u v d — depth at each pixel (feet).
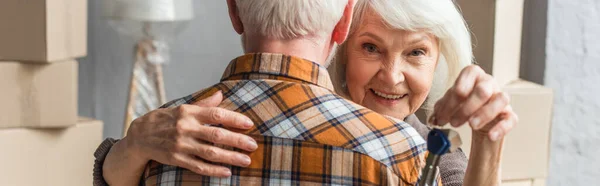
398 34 5.04
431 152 3.29
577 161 10.31
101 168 4.23
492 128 3.30
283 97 3.60
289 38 3.69
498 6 8.01
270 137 3.51
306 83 3.65
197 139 3.56
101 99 14.88
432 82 5.61
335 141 3.47
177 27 13.23
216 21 14.40
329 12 3.66
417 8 4.96
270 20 3.65
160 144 3.64
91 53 14.76
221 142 3.49
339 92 5.43
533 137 8.25
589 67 10.14
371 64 5.15
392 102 5.24
